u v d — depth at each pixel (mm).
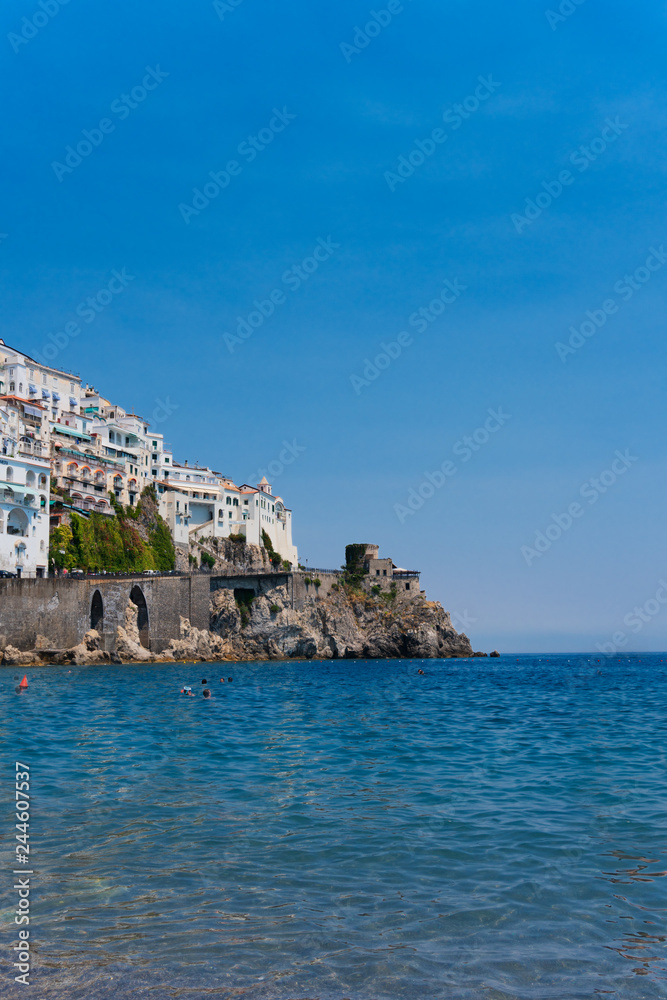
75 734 35344
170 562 143875
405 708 53312
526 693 72188
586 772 27406
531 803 22219
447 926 13227
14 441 115125
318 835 18578
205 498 158750
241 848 17469
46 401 139625
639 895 14672
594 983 11289
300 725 41344
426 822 19906
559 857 16984
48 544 112500
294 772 26922
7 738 33375
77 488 128875
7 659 93375
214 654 129250
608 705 58688
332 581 162250
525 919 13523
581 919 13539
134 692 60844
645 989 11102
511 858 16891
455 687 79750
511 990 11039
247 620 140375
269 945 12438
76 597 101312
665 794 23516
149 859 16609
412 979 11359
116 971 11531
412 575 178500
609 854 17188
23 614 96312
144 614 115875
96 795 22625
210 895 14562
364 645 161375
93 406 154375
